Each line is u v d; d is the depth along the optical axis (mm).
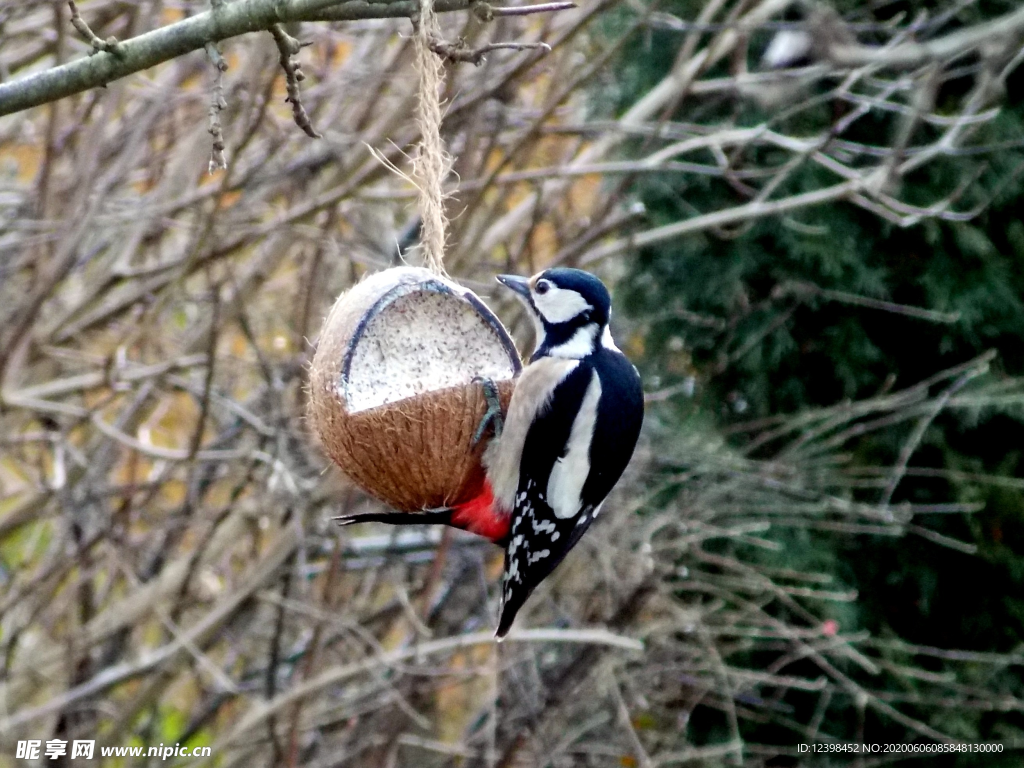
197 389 9328
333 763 9547
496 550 10000
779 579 9609
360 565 10305
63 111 10781
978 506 9320
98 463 10297
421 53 5004
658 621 9125
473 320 5504
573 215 11531
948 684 9594
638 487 9359
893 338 10008
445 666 10055
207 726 10711
